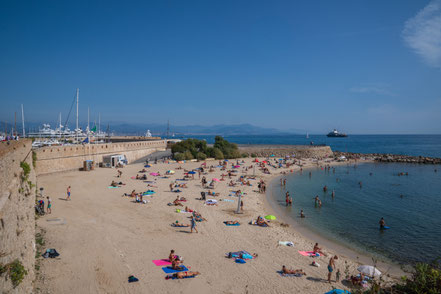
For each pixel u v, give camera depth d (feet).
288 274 57.62
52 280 48.57
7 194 34.81
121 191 123.54
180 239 72.28
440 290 37.93
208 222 87.92
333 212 115.24
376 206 126.82
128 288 48.47
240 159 282.56
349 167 274.36
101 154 194.29
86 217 84.94
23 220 45.44
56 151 159.63
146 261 58.75
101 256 59.31
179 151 253.03
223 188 144.66
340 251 75.25
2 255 29.60
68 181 138.41
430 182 193.98
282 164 266.16
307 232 89.92
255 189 151.64
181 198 115.44
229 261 61.67
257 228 86.48
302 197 143.02
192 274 53.78
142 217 88.53
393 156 356.59
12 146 47.78
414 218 108.06
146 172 175.63
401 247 79.25
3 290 29.04
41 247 61.26
